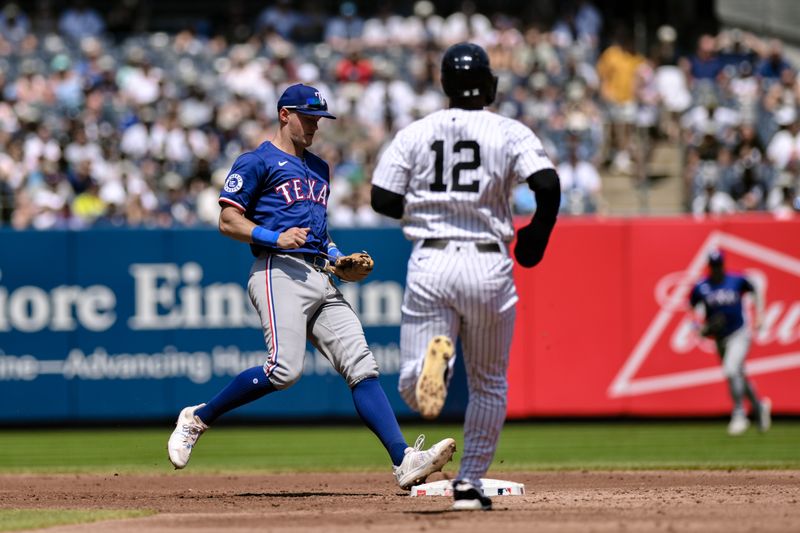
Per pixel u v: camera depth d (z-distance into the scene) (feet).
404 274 159.33
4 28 239.30
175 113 202.08
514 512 64.64
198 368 159.02
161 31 260.42
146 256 159.12
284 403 160.66
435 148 60.23
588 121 207.51
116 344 158.81
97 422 160.76
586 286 159.84
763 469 104.94
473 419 62.64
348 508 71.05
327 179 76.38
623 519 61.26
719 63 231.50
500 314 60.49
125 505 76.28
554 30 245.24
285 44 231.71
